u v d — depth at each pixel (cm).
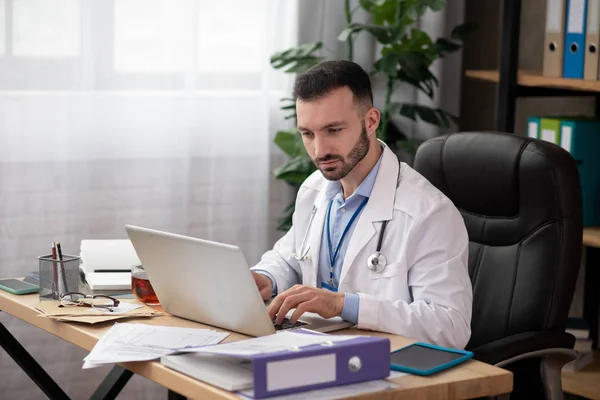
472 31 371
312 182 253
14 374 338
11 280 238
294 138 354
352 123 216
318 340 164
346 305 198
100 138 343
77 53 334
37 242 338
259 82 368
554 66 330
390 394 158
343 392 155
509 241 250
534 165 243
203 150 362
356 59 390
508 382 170
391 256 221
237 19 361
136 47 344
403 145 367
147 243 201
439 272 214
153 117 350
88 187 343
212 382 159
